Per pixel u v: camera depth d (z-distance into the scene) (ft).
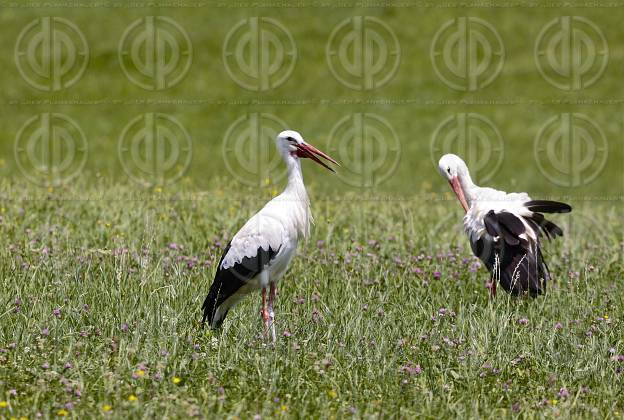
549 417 23.30
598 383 25.96
